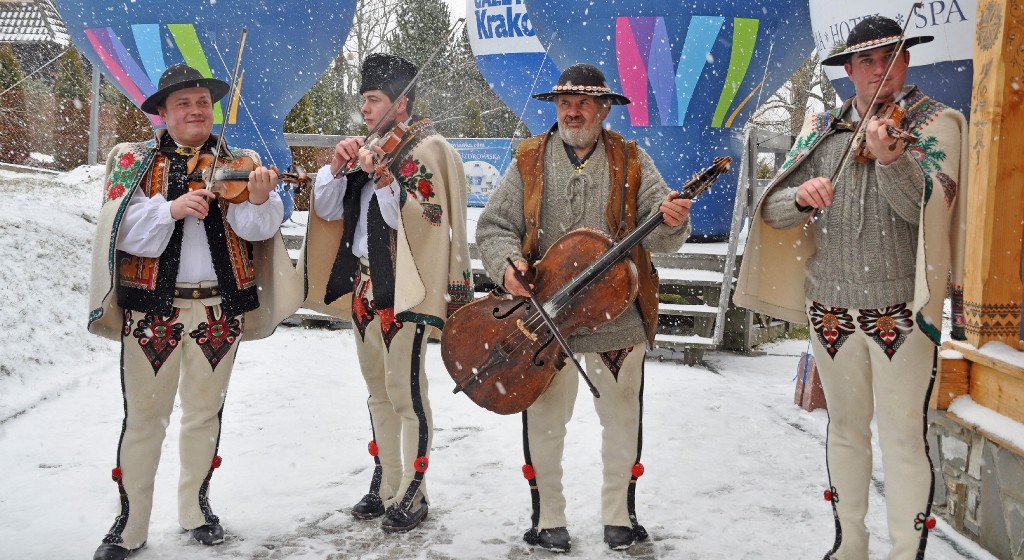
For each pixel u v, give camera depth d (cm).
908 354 298
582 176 346
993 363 339
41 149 2062
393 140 355
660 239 339
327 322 838
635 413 352
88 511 380
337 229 390
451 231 369
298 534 362
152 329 342
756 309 342
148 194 342
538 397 339
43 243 844
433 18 2072
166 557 338
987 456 347
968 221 362
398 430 387
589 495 405
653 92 883
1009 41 341
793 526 371
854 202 304
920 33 533
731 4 835
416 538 359
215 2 873
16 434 489
